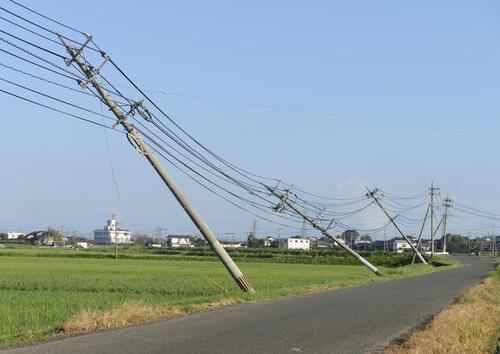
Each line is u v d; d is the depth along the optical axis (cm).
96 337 1349
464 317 1756
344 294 2794
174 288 3303
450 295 2838
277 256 11200
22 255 9625
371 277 4706
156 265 7156
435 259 9881
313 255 11650
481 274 5550
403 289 3228
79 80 2494
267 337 1397
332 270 6612
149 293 2939
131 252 12038
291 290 2856
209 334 1419
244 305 2177
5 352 1145
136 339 1323
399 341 1394
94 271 5297
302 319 1770
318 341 1364
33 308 2161
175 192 2820
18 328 1627
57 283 3647
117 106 2620
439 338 1358
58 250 12219
